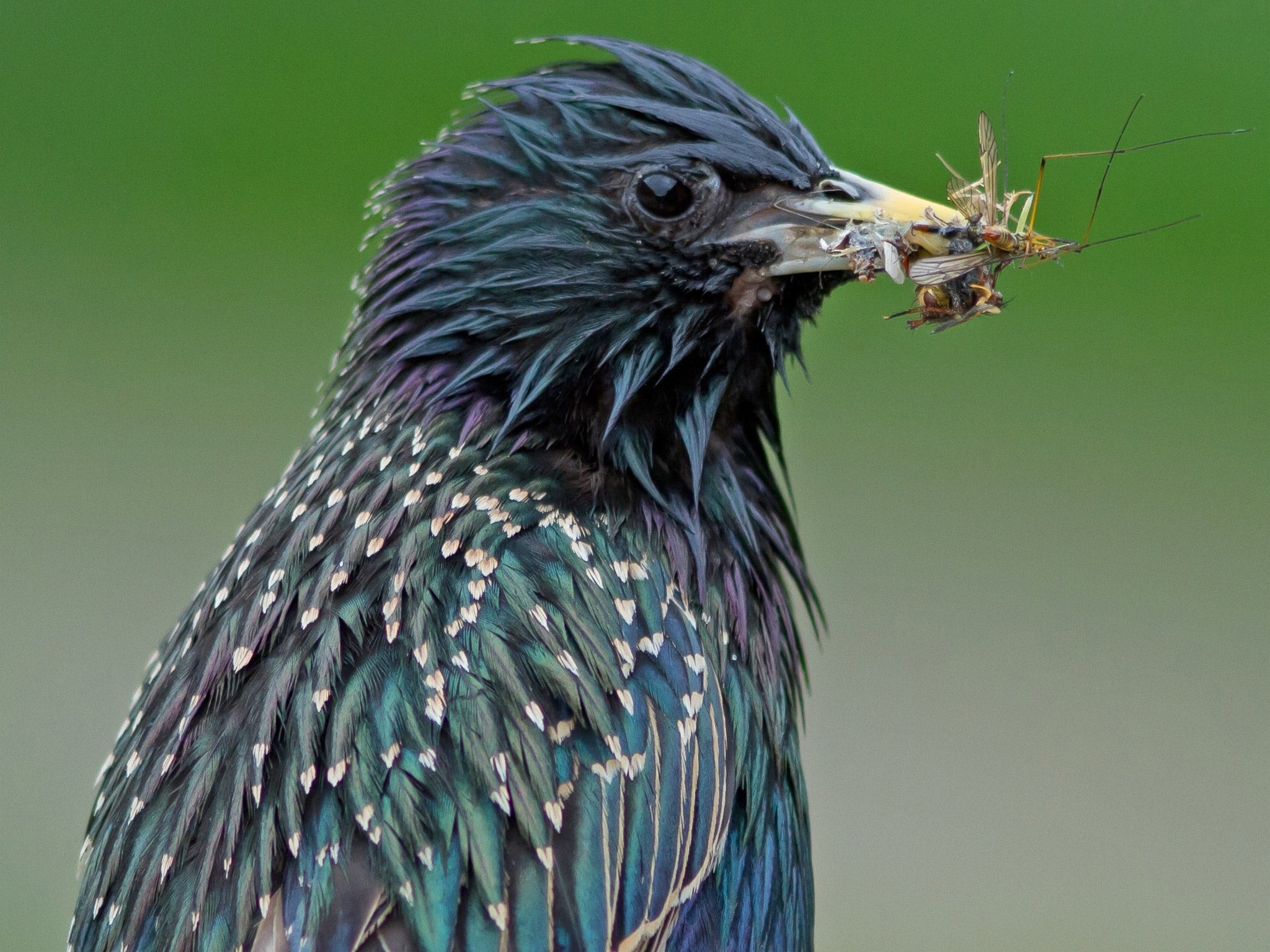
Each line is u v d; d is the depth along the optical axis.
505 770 1.87
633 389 1.89
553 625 1.88
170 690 1.89
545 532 1.88
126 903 1.87
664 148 1.89
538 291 1.89
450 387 1.89
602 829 1.87
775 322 1.90
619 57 1.90
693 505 1.90
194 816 1.87
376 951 1.86
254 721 1.87
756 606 1.90
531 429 1.89
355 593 1.88
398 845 1.86
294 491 1.90
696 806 1.88
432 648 1.87
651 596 1.89
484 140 1.90
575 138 1.89
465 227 1.89
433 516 1.88
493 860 1.86
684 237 1.90
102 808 1.89
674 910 1.88
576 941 1.87
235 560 1.89
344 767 1.87
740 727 1.89
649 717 1.88
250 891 1.86
